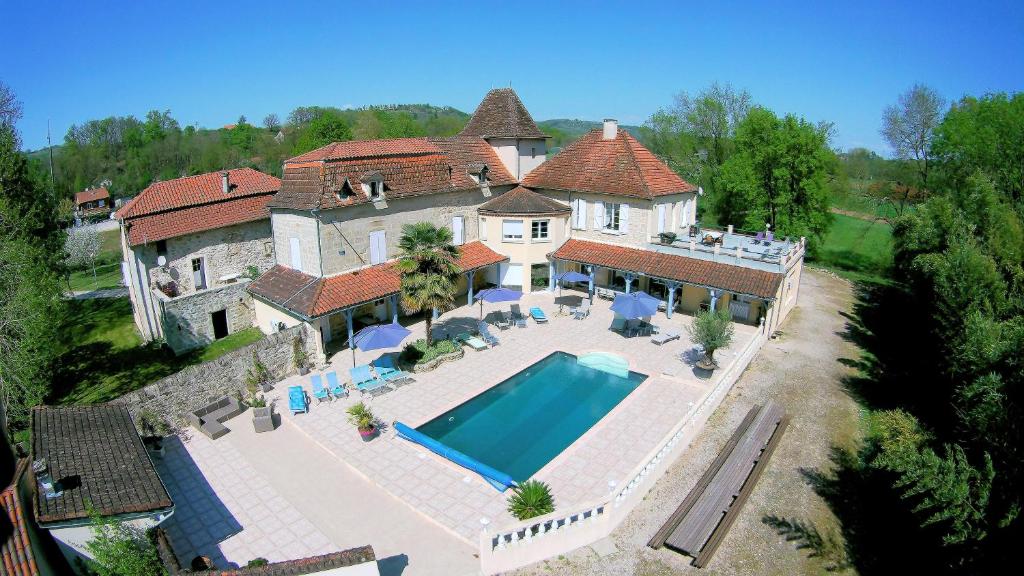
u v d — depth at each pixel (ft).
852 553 52.70
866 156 255.91
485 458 66.90
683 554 52.06
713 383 77.36
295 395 76.43
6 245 81.56
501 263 123.34
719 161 210.59
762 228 167.22
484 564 48.88
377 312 106.22
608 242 119.03
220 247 109.19
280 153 325.62
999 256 83.15
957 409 54.60
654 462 61.11
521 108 134.21
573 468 63.10
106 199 293.84
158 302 98.07
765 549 53.01
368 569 42.86
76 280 176.96
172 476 63.36
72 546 43.27
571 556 51.70
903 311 121.19
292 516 56.65
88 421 60.08
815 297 134.62
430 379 85.35
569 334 102.63
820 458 67.77
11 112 146.10
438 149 120.06
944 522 48.91
